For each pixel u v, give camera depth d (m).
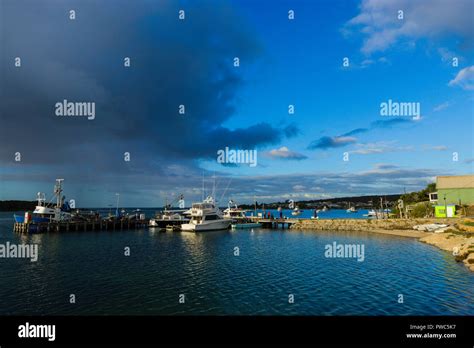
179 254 38.59
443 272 26.22
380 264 30.42
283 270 28.89
